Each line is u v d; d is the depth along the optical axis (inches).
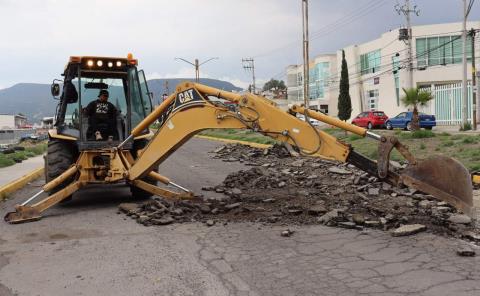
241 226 290.4
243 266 219.5
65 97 400.8
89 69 406.3
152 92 433.1
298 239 258.8
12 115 4293.8
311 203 339.6
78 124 395.5
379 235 258.7
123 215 338.3
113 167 358.9
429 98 1005.8
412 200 340.5
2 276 216.4
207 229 286.7
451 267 207.2
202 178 519.8
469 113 1461.6
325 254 231.6
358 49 2228.1
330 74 2659.9
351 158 274.1
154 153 339.9
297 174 493.7
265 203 348.2
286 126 289.4
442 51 1819.6
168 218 309.3
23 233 293.0
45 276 214.8
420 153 562.6
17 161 779.4
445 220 280.5
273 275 206.7
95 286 201.0
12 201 423.2
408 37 1665.8
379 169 263.6
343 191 383.2
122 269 220.7
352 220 284.5
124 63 406.6
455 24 1795.0
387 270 206.4
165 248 251.3
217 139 1178.6
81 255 244.2
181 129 326.6
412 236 253.3
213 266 221.0
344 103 1510.8
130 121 409.7
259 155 701.9
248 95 301.3
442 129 1327.5
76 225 311.0
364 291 185.5
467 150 545.6
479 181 395.5
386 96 2015.3
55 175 389.7
